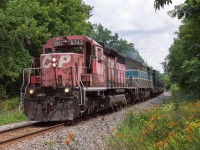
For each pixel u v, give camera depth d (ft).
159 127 30.30
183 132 27.14
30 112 51.42
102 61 62.95
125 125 39.73
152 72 152.76
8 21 91.20
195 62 64.44
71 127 45.57
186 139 22.17
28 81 53.47
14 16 92.99
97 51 59.52
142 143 25.46
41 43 110.42
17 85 109.50
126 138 29.94
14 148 31.65
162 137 28.07
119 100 75.51
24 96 52.54
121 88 79.20
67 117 49.96
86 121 53.36
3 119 60.18
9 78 101.35
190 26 64.18
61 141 33.71
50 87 51.62
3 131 42.42
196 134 22.61
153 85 153.99
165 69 130.31
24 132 43.39
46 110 50.60
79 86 50.62
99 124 45.93
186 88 104.37
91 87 54.85
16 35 92.12
